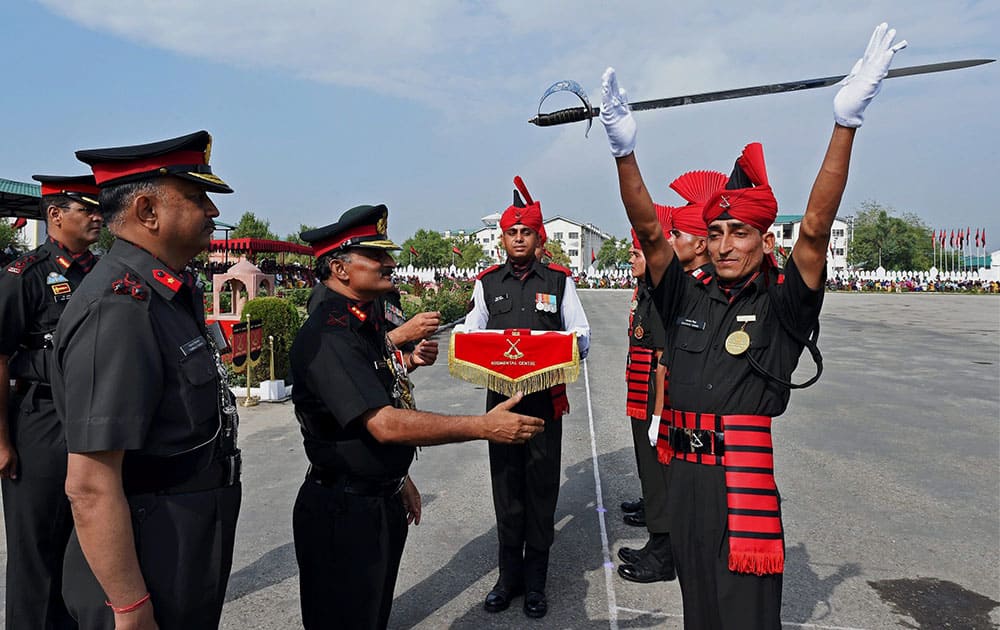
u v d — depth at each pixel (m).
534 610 3.39
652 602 3.56
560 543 4.34
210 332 2.10
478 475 5.69
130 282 1.73
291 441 6.57
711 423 2.25
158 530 1.75
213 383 1.90
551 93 2.17
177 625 1.79
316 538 2.36
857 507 4.98
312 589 2.40
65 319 1.69
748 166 2.33
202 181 1.85
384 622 2.50
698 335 2.32
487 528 4.54
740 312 2.27
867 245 75.69
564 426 7.51
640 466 3.88
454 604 3.53
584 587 3.73
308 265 41.94
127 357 1.64
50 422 2.76
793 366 2.27
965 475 5.77
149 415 1.66
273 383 8.36
